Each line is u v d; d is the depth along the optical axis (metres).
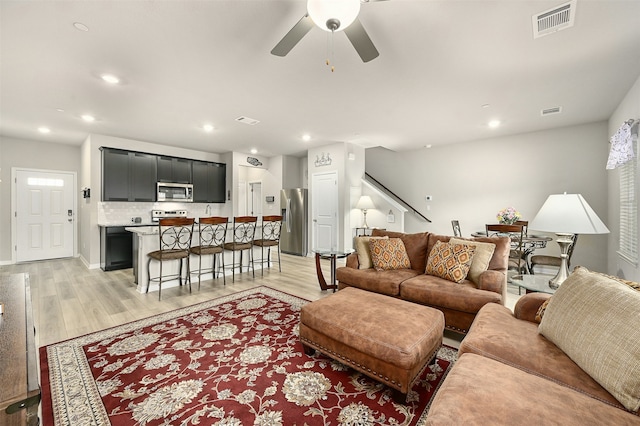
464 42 2.26
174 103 3.53
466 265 2.71
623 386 1.04
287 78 2.88
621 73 2.79
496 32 2.14
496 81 2.96
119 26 2.05
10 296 1.51
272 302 3.35
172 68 2.66
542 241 4.11
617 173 3.80
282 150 6.61
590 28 2.09
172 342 2.37
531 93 3.27
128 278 4.41
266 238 5.25
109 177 5.04
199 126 4.57
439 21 2.01
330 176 6.05
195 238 4.30
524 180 5.12
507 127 4.71
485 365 1.26
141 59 2.50
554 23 2.03
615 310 1.19
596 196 4.49
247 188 8.15
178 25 2.04
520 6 1.86
